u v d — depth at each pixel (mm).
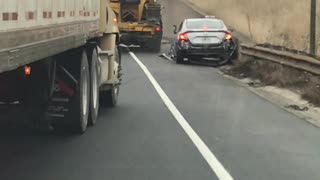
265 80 17781
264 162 8391
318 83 14766
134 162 8312
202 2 49875
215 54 23328
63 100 9914
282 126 11117
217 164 8234
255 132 10508
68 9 8633
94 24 11055
